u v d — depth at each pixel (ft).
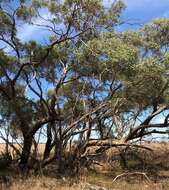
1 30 93.50
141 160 112.16
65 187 73.67
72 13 92.27
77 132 97.55
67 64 98.17
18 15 91.91
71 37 93.71
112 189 77.36
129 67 85.40
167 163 117.39
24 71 98.48
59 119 95.81
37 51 96.63
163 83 92.07
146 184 85.56
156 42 109.50
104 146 100.22
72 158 96.17
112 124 103.35
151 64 85.81
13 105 95.40
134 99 94.84
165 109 113.91
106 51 85.25
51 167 100.07
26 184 74.33
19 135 103.19
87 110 101.04
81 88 102.99
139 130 117.70
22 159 98.17
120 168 109.40
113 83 94.84
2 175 84.53
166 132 116.16
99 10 91.86
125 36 92.53
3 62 95.96
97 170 105.29
